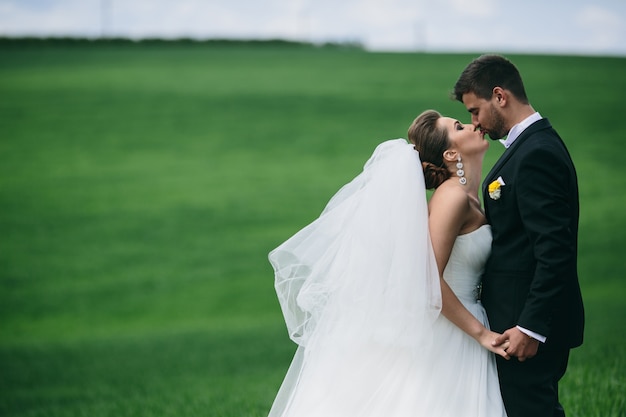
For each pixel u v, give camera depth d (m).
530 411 3.92
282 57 54.59
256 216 26.31
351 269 4.04
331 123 36.75
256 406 6.60
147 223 26.08
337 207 4.29
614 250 21.75
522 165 3.77
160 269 22.53
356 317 4.01
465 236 4.05
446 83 43.88
